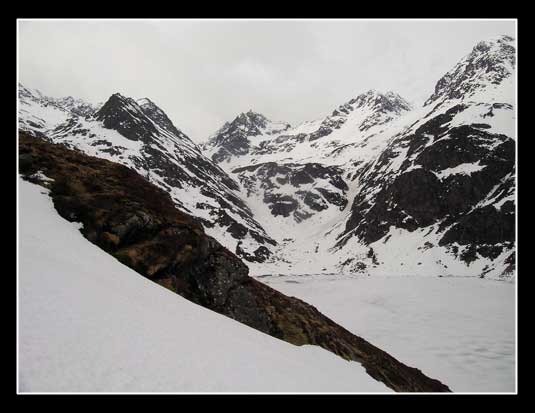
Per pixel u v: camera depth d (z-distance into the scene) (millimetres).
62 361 11961
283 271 180500
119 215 31609
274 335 35750
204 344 18547
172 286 30828
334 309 90438
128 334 15281
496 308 80625
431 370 52375
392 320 77375
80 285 17406
